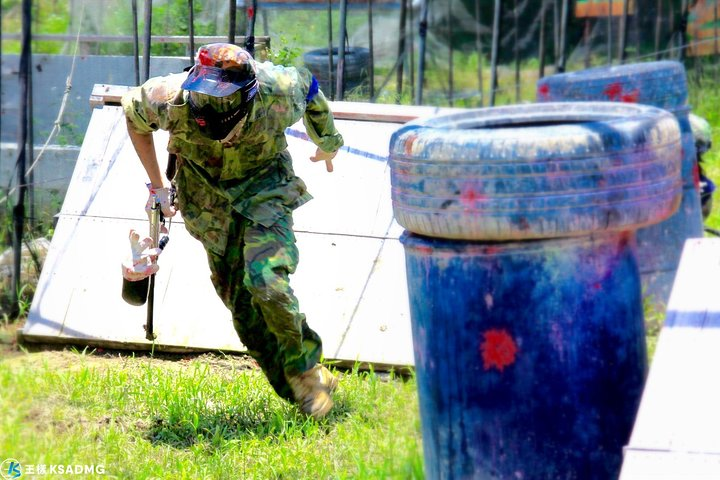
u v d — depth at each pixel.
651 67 8.99
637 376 8.35
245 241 11.98
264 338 12.47
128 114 11.90
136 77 17.06
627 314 8.25
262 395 13.24
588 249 8.03
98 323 15.11
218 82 11.09
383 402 11.84
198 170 12.19
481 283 8.15
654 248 9.11
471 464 8.51
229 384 13.58
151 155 12.51
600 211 7.84
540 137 7.80
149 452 11.75
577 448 8.25
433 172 8.08
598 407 8.21
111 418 12.41
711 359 8.38
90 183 16.28
